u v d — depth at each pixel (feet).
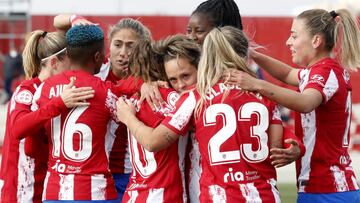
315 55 63.36
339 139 62.95
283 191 122.93
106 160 62.34
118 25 69.62
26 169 65.82
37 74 67.87
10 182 65.92
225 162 56.85
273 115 58.08
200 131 57.72
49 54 65.51
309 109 58.80
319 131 62.39
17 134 61.67
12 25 238.68
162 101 60.23
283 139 58.13
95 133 61.57
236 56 57.57
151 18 217.36
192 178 60.75
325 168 62.44
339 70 62.39
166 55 60.13
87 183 61.00
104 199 61.46
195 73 59.88
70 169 61.31
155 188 59.36
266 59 69.56
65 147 61.46
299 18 63.77
